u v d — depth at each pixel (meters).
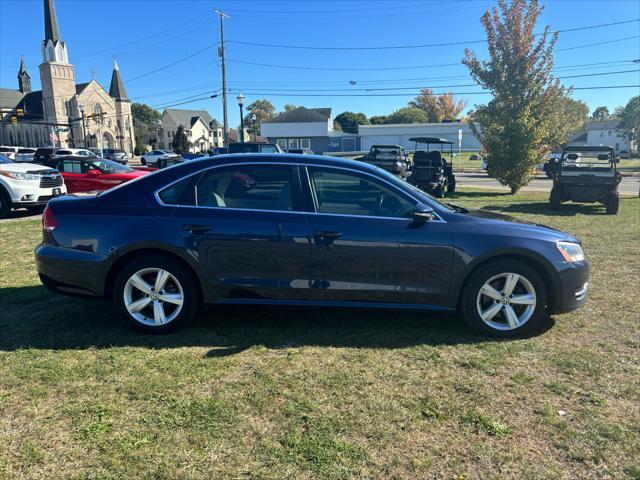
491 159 18.34
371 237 4.11
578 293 4.31
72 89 84.06
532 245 4.16
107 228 4.21
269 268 4.19
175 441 2.75
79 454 2.64
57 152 36.34
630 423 2.96
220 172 4.32
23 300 5.17
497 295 4.24
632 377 3.54
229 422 2.94
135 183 4.38
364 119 112.75
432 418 3.00
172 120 111.50
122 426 2.89
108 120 88.00
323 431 2.86
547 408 3.12
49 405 3.11
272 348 4.01
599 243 8.41
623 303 5.18
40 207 13.10
